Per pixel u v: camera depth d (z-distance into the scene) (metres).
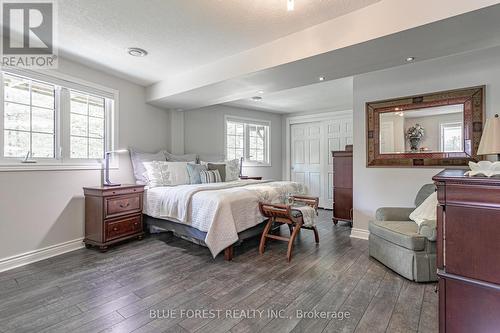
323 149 5.79
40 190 2.69
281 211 2.71
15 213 2.49
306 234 3.64
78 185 3.04
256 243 3.24
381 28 1.89
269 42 2.49
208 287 2.08
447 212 1.04
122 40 2.46
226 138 5.31
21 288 2.05
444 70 2.83
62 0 1.86
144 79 3.56
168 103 3.92
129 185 3.26
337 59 2.30
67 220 2.91
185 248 3.01
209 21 2.13
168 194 3.12
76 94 3.09
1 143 2.43
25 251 2.56
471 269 0.99
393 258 2.36
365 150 3.39
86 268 2.44
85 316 1.69
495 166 1.16
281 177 6.35
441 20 1.68
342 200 4.12
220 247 2.55
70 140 3.01
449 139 2.81
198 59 2.89
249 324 1.60
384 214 2.81
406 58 2.30
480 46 2.07
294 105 5.32
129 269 2.42
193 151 4.73
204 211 2.68
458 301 1.02
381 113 3.25
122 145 3.56
